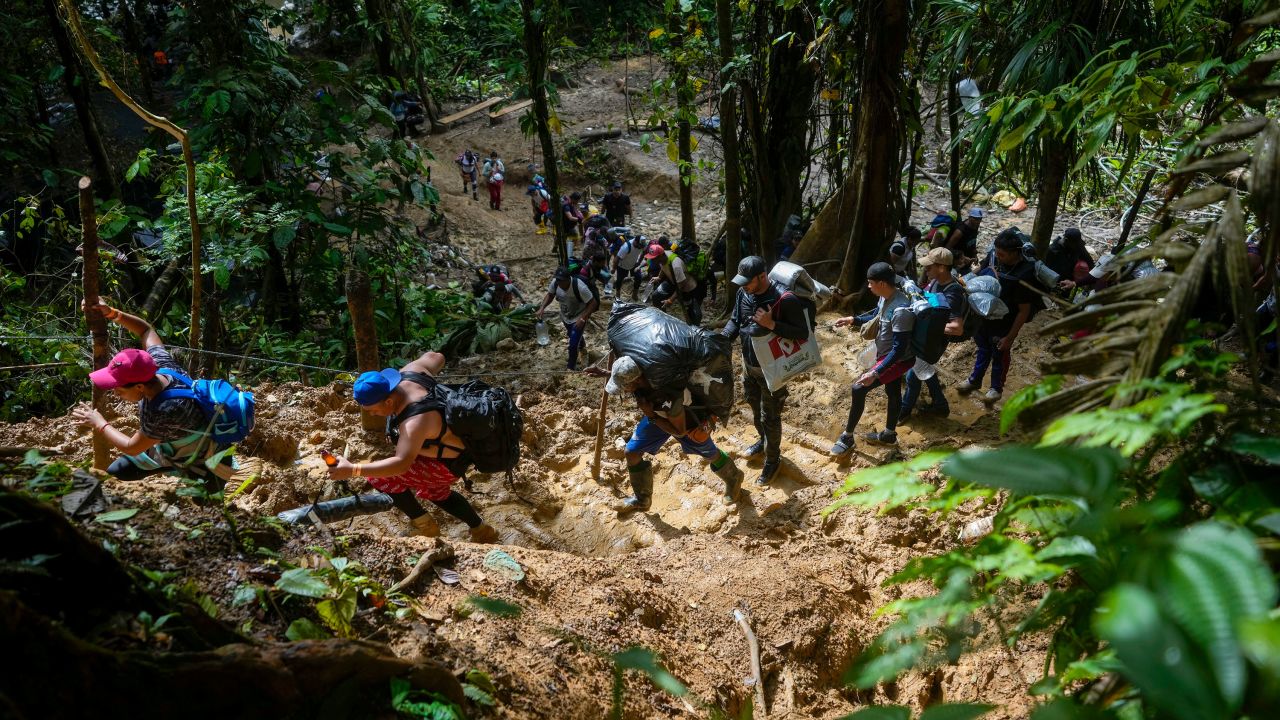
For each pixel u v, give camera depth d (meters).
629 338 5.66
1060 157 8.29
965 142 10.41
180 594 2.49
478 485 6.46
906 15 8.74
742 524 5.89
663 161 21.97
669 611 4.05
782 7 9.22
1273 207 1.60
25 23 14.52
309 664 2.26
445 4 28.22
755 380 6.31
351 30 23.50
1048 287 7.02
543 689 3.04
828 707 3.83
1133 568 1.02
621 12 27.53
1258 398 1.65
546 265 18.16
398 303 12.87
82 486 3.06
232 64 11.52
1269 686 0.99
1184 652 0.86
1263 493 1.53
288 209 11.26
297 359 10.84
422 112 24.41
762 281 5.98
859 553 5.07
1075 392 1.72
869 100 9.06
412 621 3.13
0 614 1.72
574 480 6.71
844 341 8.74
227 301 11.81
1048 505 1.82
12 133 14.17
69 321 8.65
